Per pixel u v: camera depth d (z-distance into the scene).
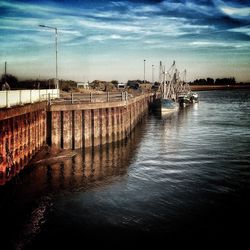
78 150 33.50
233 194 23.08
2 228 17.55
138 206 20.88
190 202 21.59
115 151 36.47
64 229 17.75
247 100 169.88
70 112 32.88
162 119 73.50
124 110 41.59
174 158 33.78
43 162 28.36
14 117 23.08
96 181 25.38
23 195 21.94
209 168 29.69
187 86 163.38
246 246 16.48
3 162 21.16
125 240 16.88
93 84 100.00
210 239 17.09
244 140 44.75
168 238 17.12
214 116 80.75
